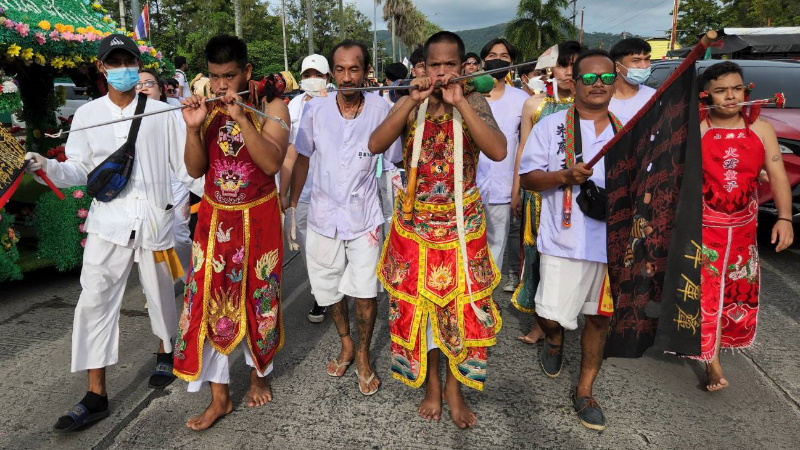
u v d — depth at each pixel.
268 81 2.69
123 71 2.75
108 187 2.76
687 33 29.89
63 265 4.74
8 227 4.36
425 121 2.60
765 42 11.86
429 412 2.89
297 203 3.55
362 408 2.99
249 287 2.83
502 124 3.96
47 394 3.08
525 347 3.74
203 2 31.77
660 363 3.48
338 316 3.33
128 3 29.69
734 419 2.87
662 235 2.48
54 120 5.68
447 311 2.70
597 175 2.66
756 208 3.04
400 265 2.76
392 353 2.85
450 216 2.68
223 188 2.72
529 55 33.03
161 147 2.97
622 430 2.79
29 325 3.99
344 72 3.02
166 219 3.01
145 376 3.30
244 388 3.19
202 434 2.76
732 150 2.92
